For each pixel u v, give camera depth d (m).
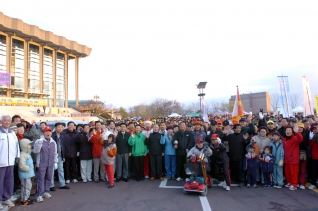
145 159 8.34
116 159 7.82
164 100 74.44
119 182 7.59
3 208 5.11
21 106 38.88
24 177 5.61
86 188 6.90
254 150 6.90
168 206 5.43
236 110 13.69
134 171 7.95
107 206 5.47
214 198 5.93
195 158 6.32
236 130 7.22
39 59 49.06
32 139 7.27
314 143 6.56
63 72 55.94
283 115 13.40
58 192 6.53
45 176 6.09
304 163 6.70
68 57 58.66
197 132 8.25
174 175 7.96
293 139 6.61
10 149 5.28
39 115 35.56
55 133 7.06
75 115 44.00
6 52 42.56
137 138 7.86
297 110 27.50
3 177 5.19
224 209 5.21
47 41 48.38
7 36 42.56
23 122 7.88
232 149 7.22
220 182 7.10
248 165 6.86
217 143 6.87
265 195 6.12
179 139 7.81
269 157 6.80
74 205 5.54
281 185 6.77
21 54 45.62
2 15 39.25
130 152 7.87
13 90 42.12
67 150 7.33
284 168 6.93
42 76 49.34
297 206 5.33
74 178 7.60
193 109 74.62
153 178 7.86
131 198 6.00
